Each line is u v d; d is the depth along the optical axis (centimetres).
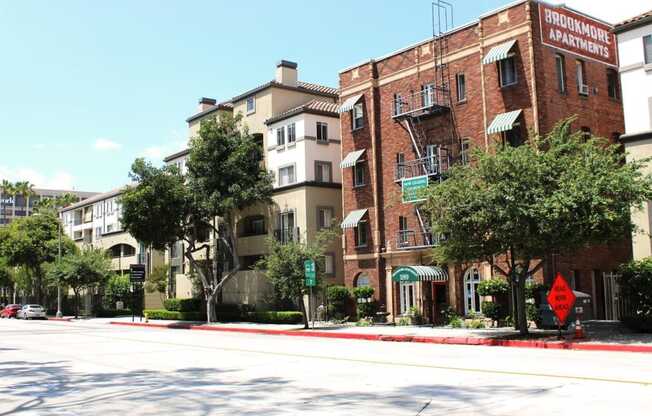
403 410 921
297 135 4159
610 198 2006
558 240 2083
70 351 2219
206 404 1038
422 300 3294
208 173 4069
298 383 1254
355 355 1831
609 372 1286
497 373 1309
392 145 3566
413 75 3472
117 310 5991
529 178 2081
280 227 4203
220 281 4453
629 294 2311
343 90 3888
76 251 6800
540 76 2894
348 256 3759
